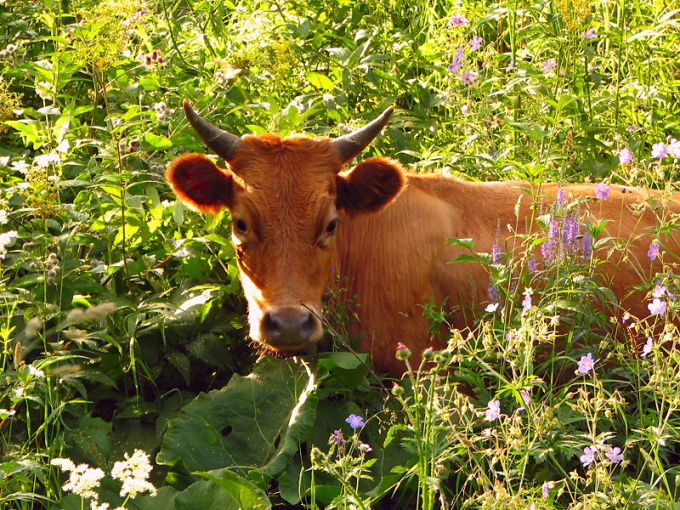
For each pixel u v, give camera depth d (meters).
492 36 9.32
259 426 5.14
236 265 5.77
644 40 8.12
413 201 6.07
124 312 5.57
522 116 7.45
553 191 6.33
